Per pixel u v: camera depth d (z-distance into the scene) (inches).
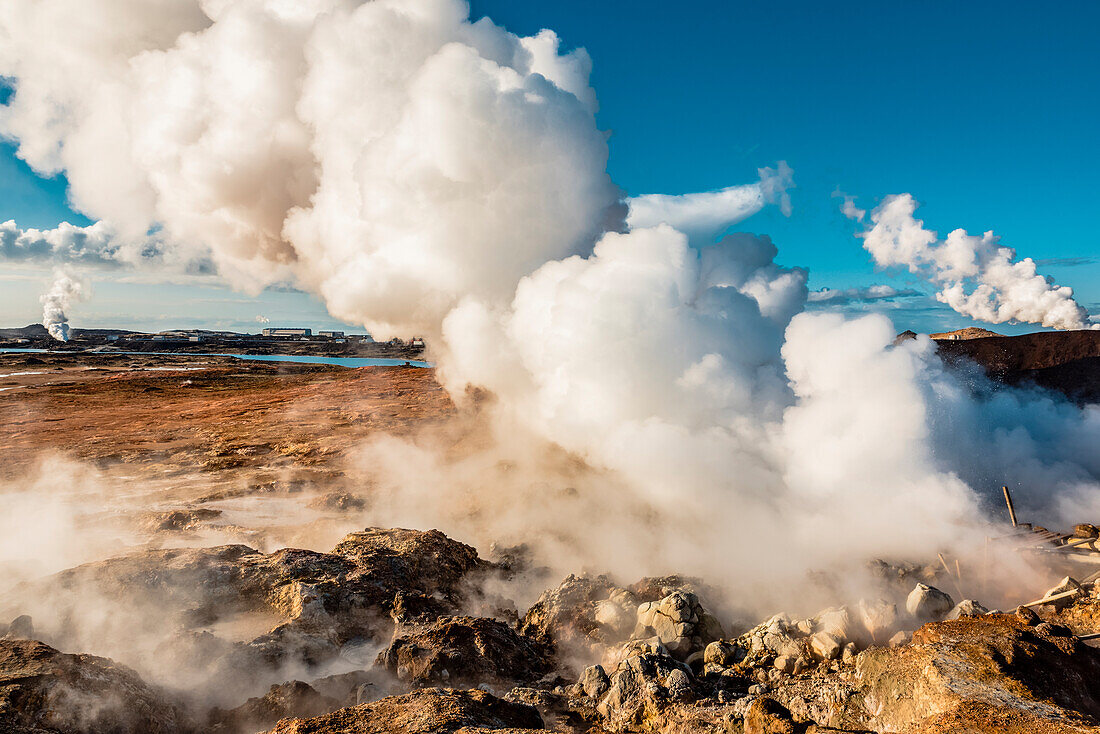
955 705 241.8
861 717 291.9
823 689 329.7
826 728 278.8
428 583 637.9
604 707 381.1
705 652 441.4
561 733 337.1
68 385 2758.4
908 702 271.0
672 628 480.1
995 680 253.4
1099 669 275.7
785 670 398.0
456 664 433.7
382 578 591.5
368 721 305.9
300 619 499.5
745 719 309.3
